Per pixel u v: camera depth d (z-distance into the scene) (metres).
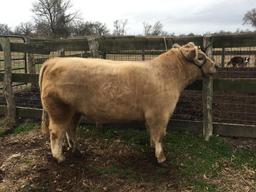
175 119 3.04
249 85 2.69
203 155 2.63
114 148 2.81
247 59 5.69
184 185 2.32
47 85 2.45
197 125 2.89
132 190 2.28
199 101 3.46
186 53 2.46
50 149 2.84
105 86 2.38
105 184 2.35
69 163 2.59
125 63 2.44
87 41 3.07
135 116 2.43
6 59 3.31
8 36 3.96
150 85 2.36
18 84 4.11
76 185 2.35
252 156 2.61
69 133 2.66
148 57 4.85
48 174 2.47
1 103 3.77
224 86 2.74
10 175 2.50
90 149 2.81
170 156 2.62
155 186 2.31
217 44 2.73
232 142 2.79
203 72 2.54
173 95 2.45
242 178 2.38
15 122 3.41
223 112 3.23
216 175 2.42
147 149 2.76
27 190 2.32
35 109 3.36
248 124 2.96
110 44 2.98
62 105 2.46
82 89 2.41
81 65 2.43
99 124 3.10
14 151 2.88
